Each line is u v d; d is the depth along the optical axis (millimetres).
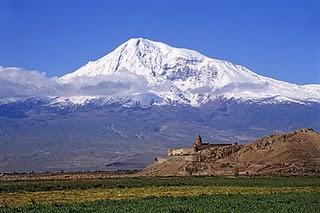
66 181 164500
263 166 192250
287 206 77188
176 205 80188
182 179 160500
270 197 93875
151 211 72188
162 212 71312
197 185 134000
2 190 124875
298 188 121188
